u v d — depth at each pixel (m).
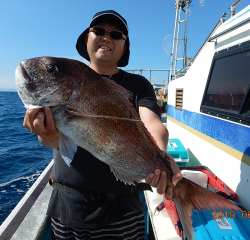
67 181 1.68
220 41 3.01
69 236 1.76
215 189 2.68
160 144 1.70
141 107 1.88
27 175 7.27
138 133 1.55
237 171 2.48
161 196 2.78
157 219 2.31
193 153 3.97
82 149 1.67
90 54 1.91
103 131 1.42
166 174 1.62
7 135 14.19
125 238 1.71
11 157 9.27
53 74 1.34
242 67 2.44
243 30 2.44
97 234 1.69
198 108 3.73
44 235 2.16
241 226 1.84
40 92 1.33
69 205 1.67
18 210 2.32
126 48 2.11
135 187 1.77
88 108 1.39
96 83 1.43
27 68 1.34
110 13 1.74
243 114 2.38
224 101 2.86
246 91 2.33
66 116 1.37
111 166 1.49
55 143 1.55
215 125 3.05
